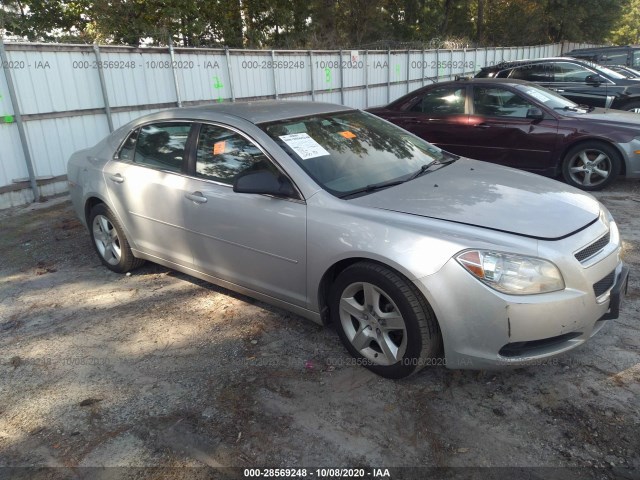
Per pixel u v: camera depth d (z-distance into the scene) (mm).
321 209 3213
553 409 2844
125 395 3111
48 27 14305
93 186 4730
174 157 4117
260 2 17672
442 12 27672
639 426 2684
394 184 3523
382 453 2590
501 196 3283
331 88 13438
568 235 2861
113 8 13258
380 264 2973
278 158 3459
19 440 2779
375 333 3109
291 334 3709
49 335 3854
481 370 3100
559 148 7027
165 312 4117
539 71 10672
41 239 5992
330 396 3027
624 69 11211
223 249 3785
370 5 22203
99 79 8148
